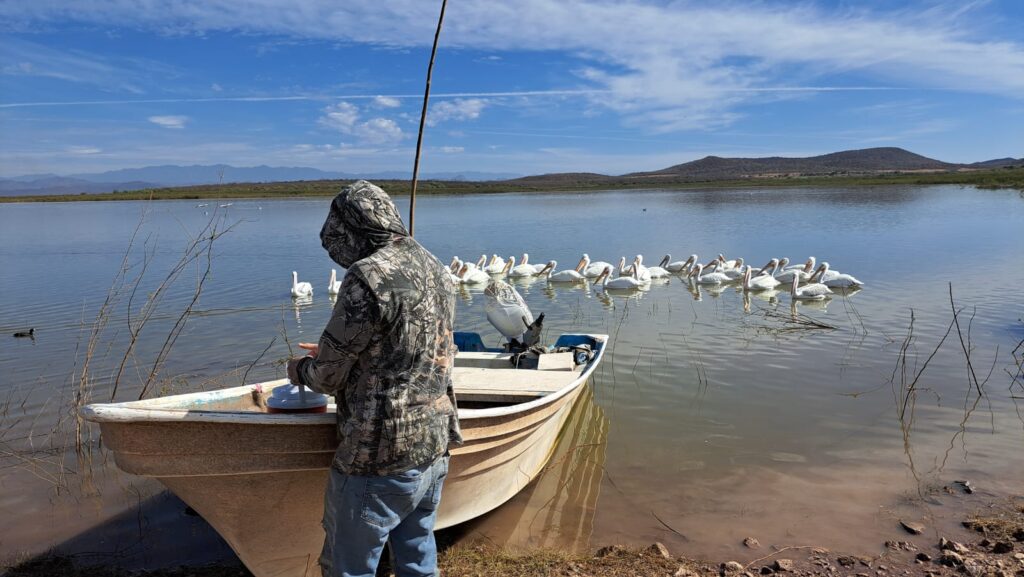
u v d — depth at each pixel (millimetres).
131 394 10164
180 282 21500
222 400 4770
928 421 8586
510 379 7281
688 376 10719
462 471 5527
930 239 28797
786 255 26781
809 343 12688
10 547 6039
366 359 3631
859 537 5934
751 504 6613
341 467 3713
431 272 3836
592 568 5441
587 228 40219
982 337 12516
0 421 9086
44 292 19562
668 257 25156
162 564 5750
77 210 68750
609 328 14570
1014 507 6352
